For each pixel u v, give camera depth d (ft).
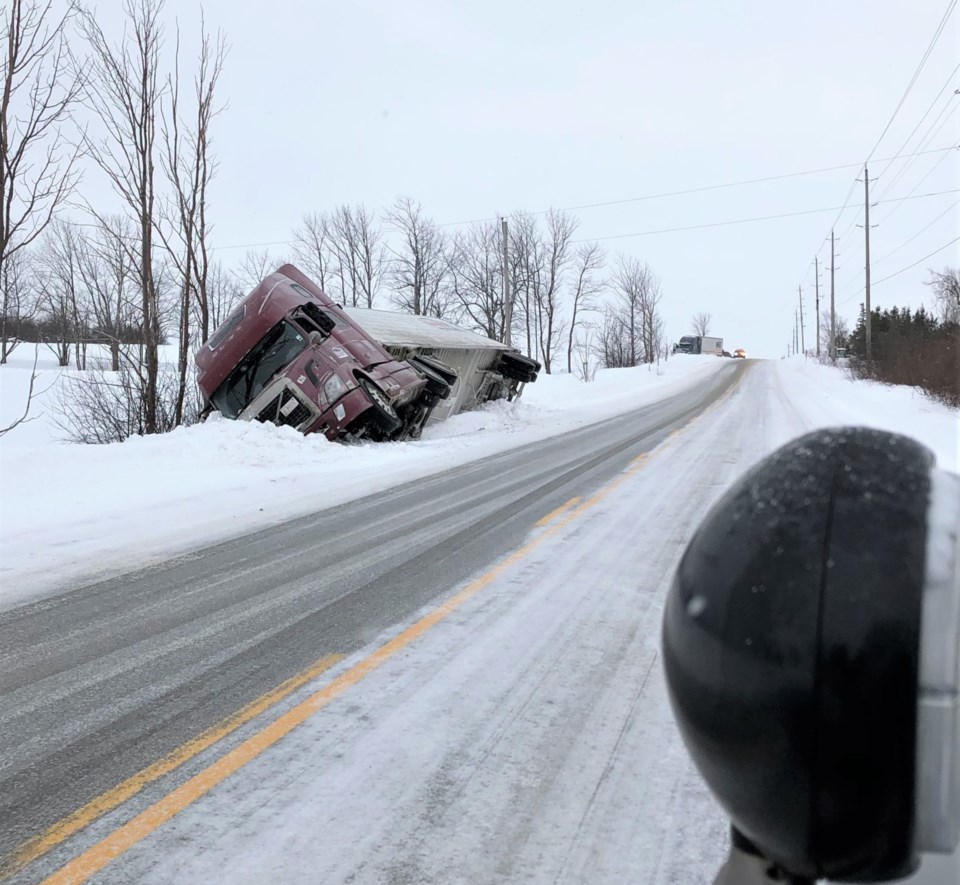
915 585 3.19
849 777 3.19
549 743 11.85
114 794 10.62
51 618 18.08
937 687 3.12
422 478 38.34
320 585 20.29
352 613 17.95
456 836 9.58
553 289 201.05
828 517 3.49
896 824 3.17
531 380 77.77
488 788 10.63
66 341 130.11
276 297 47.55
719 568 3.78
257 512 30.14
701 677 3.71
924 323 131.44
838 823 3.27
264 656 15.46
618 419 70.90
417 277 180.65
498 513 29.04
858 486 3.57
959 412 56.13
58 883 8.82
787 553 3.51
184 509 30.68
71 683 14.39
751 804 3.57
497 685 13.92
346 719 12.69
